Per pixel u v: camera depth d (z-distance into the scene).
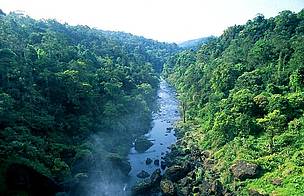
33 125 60.12
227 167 60.00
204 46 169.00
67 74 75.69
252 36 123.12
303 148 57.81
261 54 96.31
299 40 89.75
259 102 70.62
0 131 52.31
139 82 134.88
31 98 65.19
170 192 56.09
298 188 48.84
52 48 93.81
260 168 56.25
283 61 87.06
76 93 75.12
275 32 112.50
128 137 82.19
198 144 76.69
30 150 51.00
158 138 86.38
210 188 55.47
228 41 142.12
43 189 50.91
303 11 118.12
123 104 93.94
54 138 62.69
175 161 68.69
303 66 76.31
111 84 95.19
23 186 48.44
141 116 96.81
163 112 113.31
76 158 59.16
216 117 75.56
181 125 94.38
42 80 72.44
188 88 130.12
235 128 68.75
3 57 67.94
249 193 50.78
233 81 91.19
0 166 47.19
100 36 178.75
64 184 53.16
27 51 79.12
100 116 79.88
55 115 69.38
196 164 66.12
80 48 121.00
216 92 92.81
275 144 60.62
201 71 124.81
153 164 69.94
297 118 65.31
